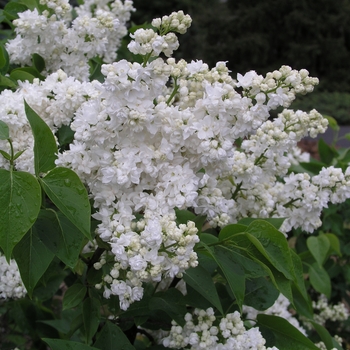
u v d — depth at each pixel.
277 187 0.70
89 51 0.76
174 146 0.50
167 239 0.45
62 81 0.60
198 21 7.25
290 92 0.52
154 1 7.15
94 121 0.48
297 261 0.56
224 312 0.60
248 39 6.91
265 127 0.59
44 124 0.45
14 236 0.40
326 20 7.20
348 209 1.12
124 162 0.48
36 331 0.88
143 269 0.45
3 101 0.56
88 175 0.51
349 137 1.06
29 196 0.41
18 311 0.88
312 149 3.23
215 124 0.49
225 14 7.33
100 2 0.98
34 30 0.71
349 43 7.36
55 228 0.49
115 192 0.50
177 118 0.49
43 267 0.47
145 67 0.47
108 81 0.45
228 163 0.53
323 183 0.63
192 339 0.53
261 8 7.09
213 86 0.51
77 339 0.80
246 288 0.62
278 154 0.63
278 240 0.50
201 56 7.06
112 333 0.58
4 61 0.68
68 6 0.72
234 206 0.65
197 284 0.54
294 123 0.59
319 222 0.66
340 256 1.04
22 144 0.54
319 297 1.18
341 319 1.13
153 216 0.48
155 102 0.57
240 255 0.54
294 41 7.18
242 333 0.53
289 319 0.89
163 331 0.73
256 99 0.51
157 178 0.51
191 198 0.48
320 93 6.28
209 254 0.54
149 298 0.62
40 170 0.47
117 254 0.45
